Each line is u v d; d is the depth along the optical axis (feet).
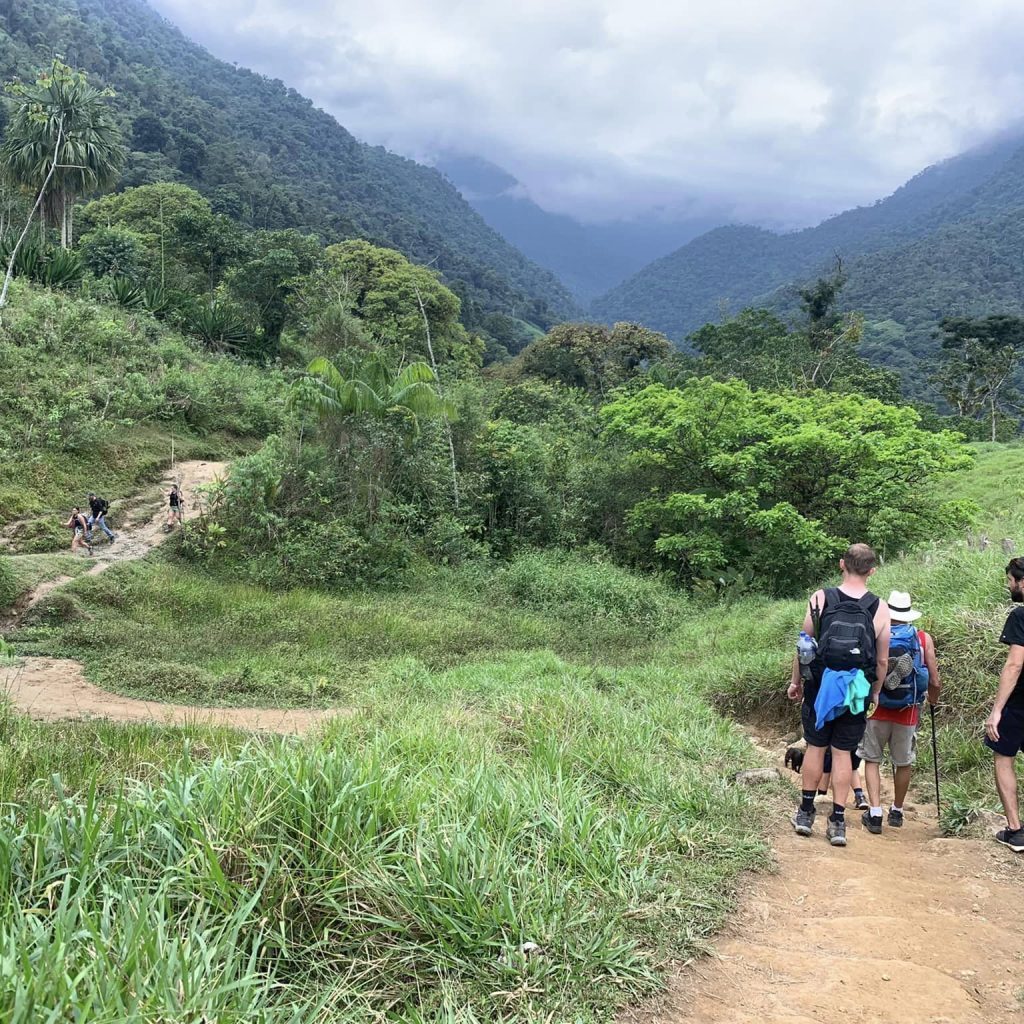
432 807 11.60
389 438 63.05
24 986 6.51
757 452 57.98
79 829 9.77
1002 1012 9.30
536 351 182.09
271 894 9.48
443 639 42.80
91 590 46.34
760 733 27.45
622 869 11.91
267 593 50.98
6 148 121.90
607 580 55.06
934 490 76.95
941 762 20.72
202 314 119.75
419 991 8.76
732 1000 9.39
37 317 88.07
